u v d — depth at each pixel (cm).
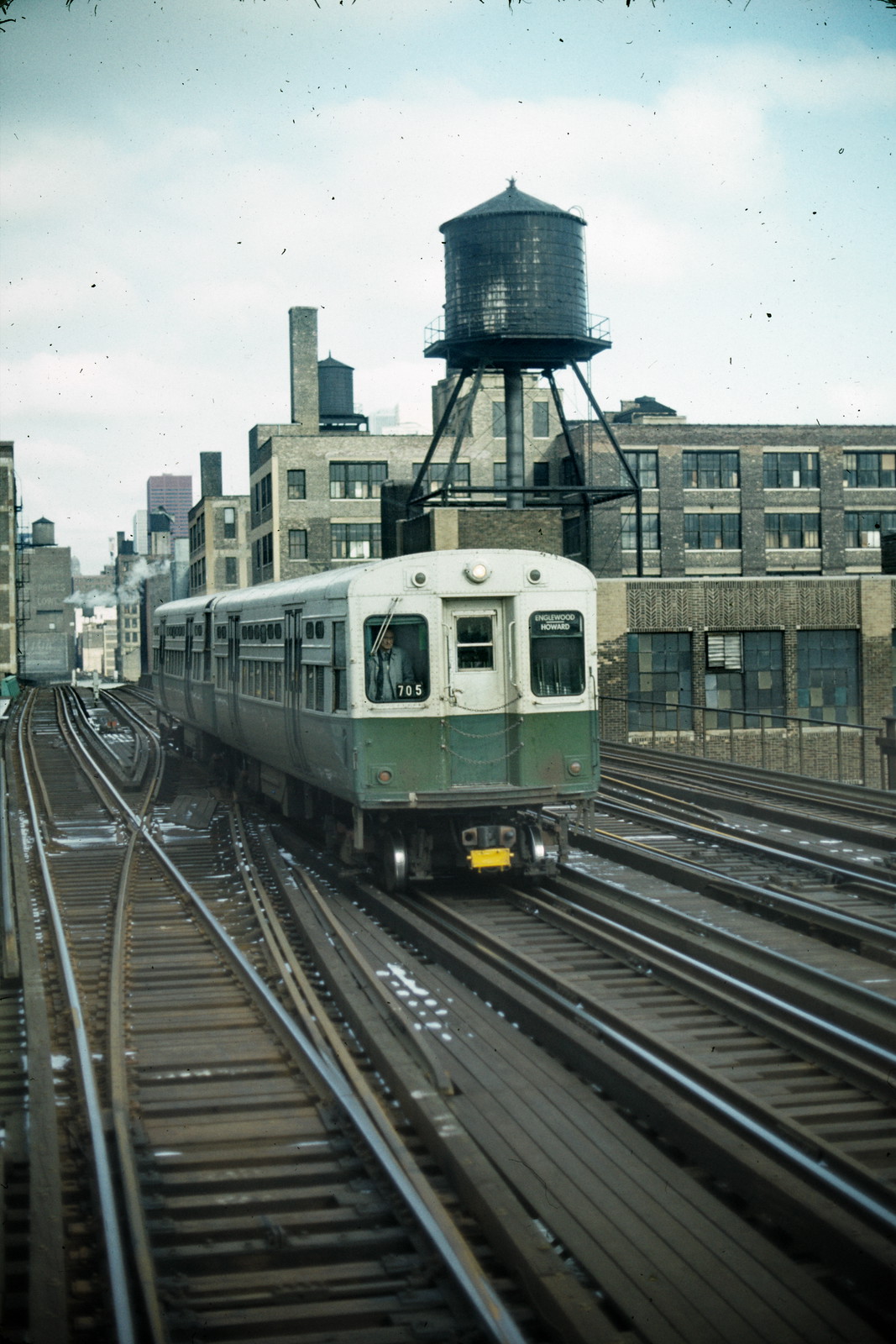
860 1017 842
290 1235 587
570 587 1363
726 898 1294
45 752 3606
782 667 3341
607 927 1149
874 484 5294
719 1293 507
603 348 3509
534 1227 555
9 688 6888
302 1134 701
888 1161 657
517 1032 870
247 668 1948
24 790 2600
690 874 1360
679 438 5109
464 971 1026
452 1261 533
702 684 3284
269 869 1588
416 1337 500
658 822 1755
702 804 2052
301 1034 845
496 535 3584
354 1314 518
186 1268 562
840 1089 760
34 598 12988
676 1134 678
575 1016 878
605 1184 607
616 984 990
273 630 1744
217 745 2491
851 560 5250
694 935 1111
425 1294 534
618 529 5050
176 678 2744
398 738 1320
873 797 1930
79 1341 500
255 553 6569
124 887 1454
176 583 10794
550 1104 720
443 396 5950
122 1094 738
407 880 1366
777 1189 585
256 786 2100
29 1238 560
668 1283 514
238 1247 574
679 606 3269
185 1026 912
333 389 7050
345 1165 655
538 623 1351
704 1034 861
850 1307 523
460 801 1326
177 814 2098
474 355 3497
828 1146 640
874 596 3372
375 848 1384
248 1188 638
